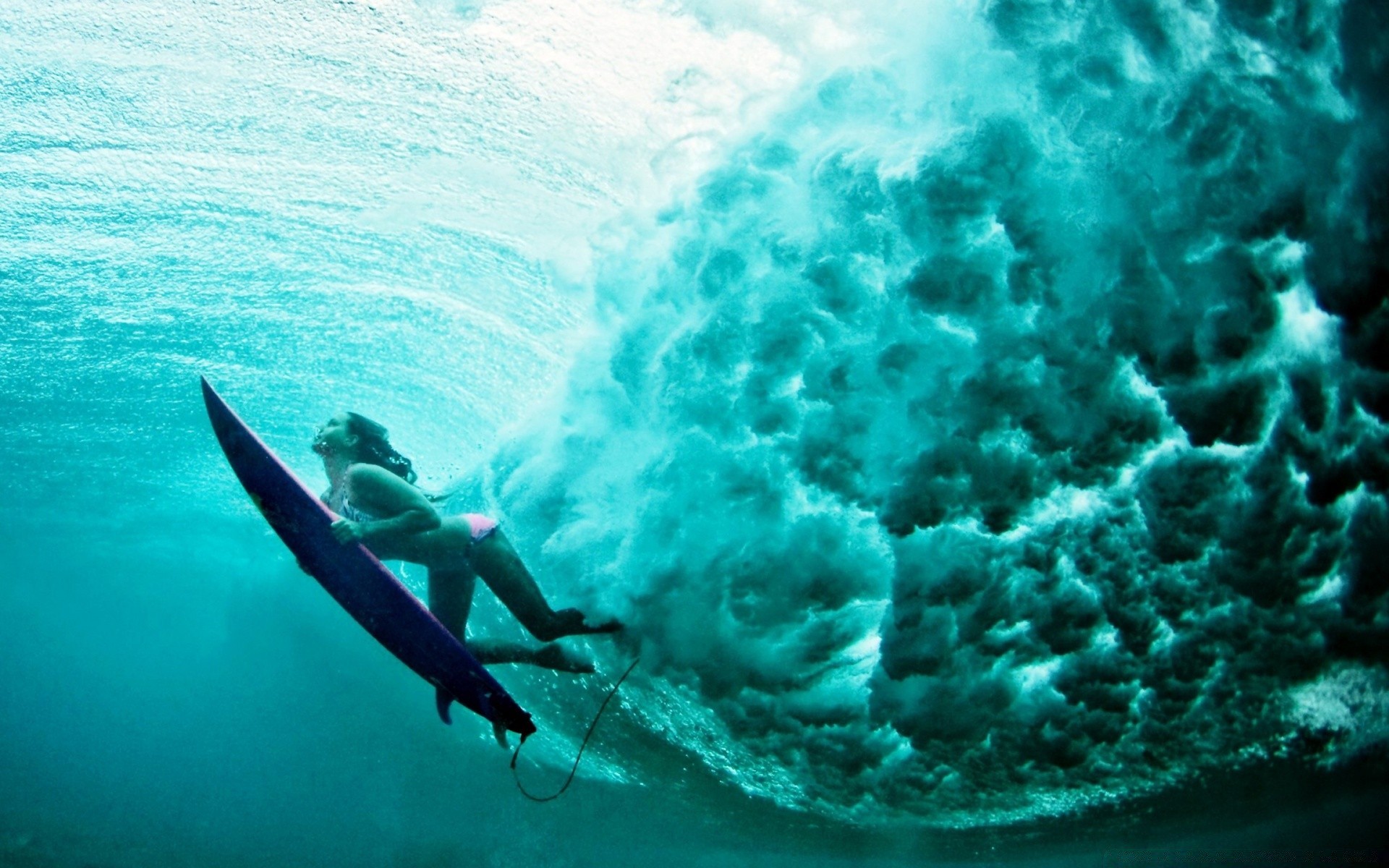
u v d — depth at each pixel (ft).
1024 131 11.12
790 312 12.09
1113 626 11.42
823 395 11.93
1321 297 10.39
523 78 17.11
